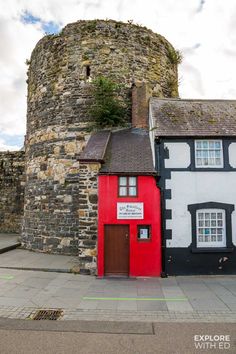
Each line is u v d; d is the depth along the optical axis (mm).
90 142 13117
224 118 12516
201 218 10961
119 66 15945
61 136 15203
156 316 6832
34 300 7883
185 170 11047
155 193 10914
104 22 16203
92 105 15234
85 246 10789
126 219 10727
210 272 10680
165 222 10781
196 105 13711
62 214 14289
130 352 5160
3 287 8992
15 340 5590
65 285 9312
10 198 22266
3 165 22625
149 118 14031
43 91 16359
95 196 10930
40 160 15711
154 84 16703
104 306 7488
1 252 14203
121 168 11148
